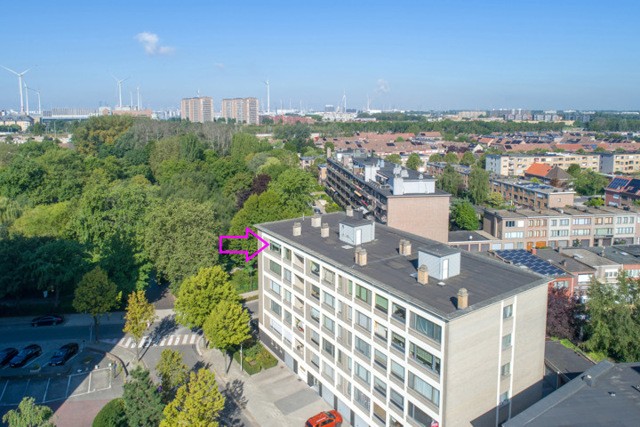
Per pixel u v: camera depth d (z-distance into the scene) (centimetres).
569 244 14188
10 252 9375
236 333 7519
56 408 6681
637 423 4447
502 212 14350
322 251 6956
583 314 8088
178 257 9475
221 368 7712
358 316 6206
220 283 8212
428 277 5928
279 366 7838
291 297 7556
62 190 15112
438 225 12925
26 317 9469
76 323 9250
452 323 4984
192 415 5306
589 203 18150
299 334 7438
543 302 5903
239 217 11706
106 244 9969
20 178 14912
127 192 11275
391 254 6788
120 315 9575
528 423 4466
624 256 10775
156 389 5875
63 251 9556
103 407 6188
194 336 8750
